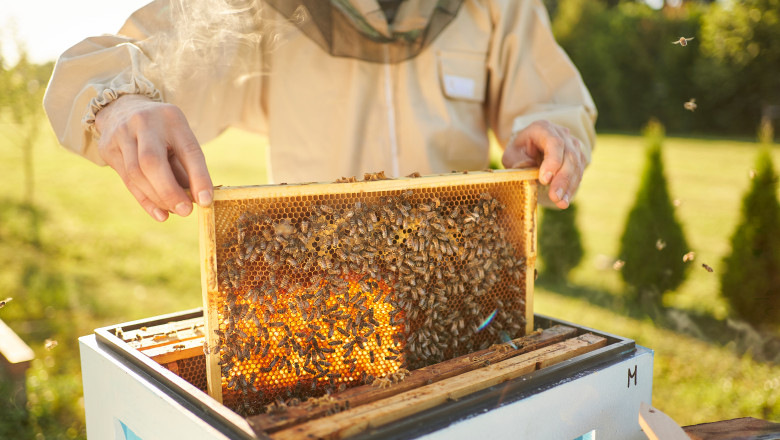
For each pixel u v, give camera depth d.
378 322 1.45
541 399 1.27
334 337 1.44
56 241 8.91
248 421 1.08
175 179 1.21
